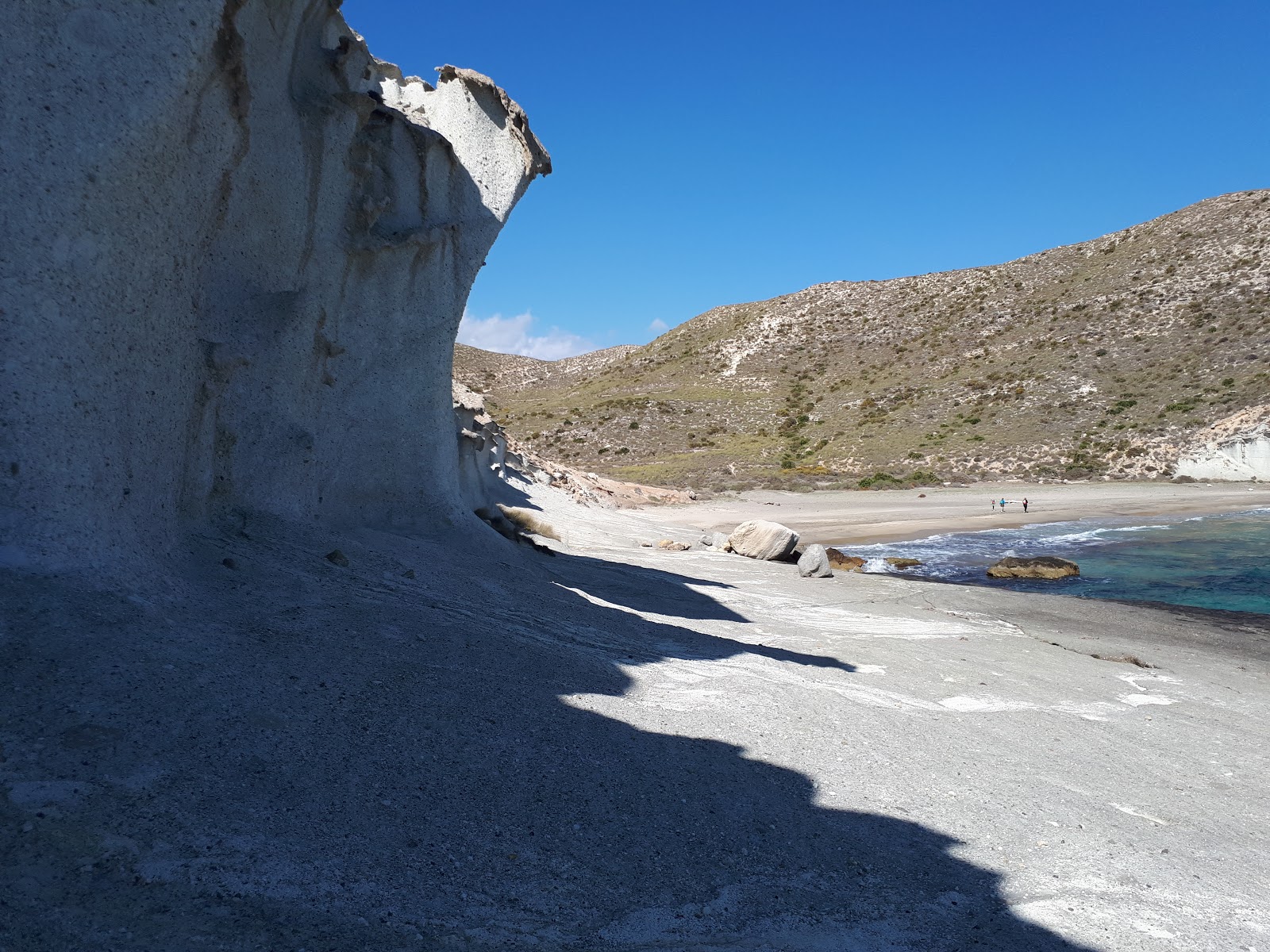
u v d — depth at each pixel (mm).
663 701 6789
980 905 4164
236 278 8258
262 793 3971
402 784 4391
